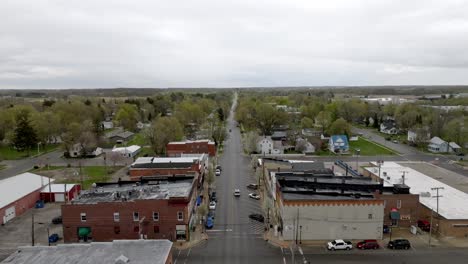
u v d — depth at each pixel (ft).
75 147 392.68
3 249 168.66
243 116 603.26
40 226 198.90
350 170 290.56
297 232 174.91
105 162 353.92
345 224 174.70
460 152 414.41
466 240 176.86
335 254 161.17
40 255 124.26
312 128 549.13
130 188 205.36
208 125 522.88
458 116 526.16
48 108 573.33
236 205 230.27
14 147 448.24
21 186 236.84
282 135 484.33
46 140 457.68
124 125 563.89
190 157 299.58
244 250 165.58
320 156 393.91
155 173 260.21
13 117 469.16
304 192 185.06
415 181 242.58
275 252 163.43
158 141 382.83
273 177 222.89
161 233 179.11
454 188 234.99
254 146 408.26
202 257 158.51
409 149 435.94
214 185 277.23
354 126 655.35
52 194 244.42
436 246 169.58
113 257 122.31
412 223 192.34
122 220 178.60
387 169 278.05
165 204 177.99
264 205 220.43
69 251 127.13
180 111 556.92
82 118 524.11
